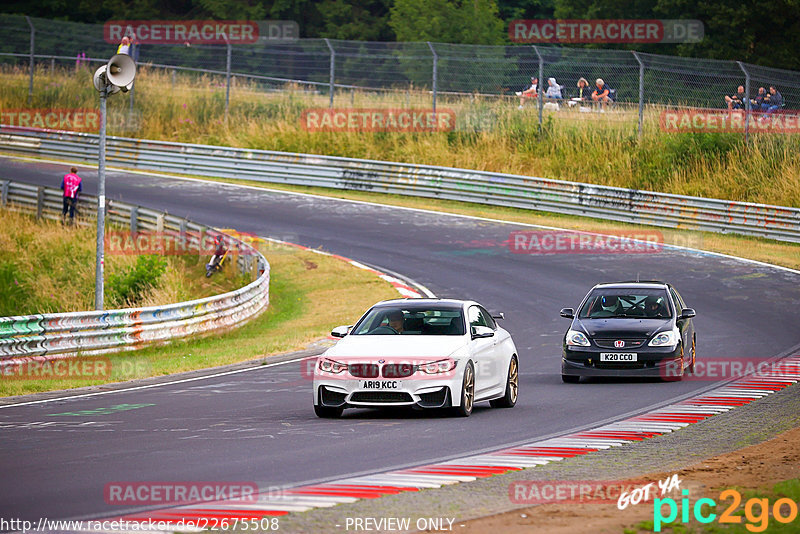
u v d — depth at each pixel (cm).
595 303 6438
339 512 2744
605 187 13550
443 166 15388
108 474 3331
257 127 17312
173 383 6069
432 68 17288
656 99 16112
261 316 9519
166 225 12025
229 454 3697
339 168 15425
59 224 12475
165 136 17800
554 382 6066
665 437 4050
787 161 14362
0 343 6719
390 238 12400
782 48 19800
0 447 3891
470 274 10512
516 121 16275
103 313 7481
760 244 12375
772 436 4041
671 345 5869
